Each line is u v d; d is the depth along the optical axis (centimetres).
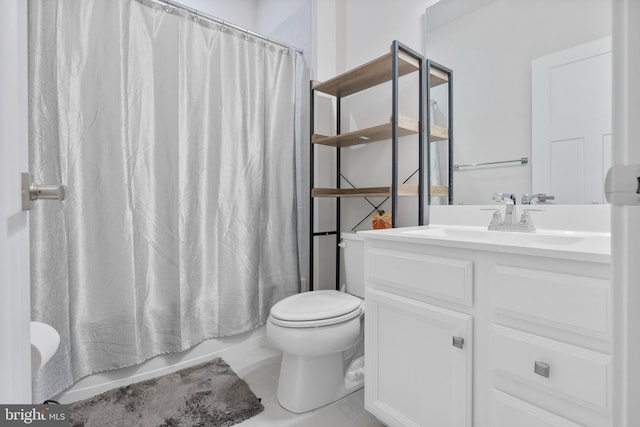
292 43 230
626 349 47
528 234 114
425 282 99
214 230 177
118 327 146
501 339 83
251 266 189
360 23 202
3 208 42
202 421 127
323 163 218
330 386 141
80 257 138
